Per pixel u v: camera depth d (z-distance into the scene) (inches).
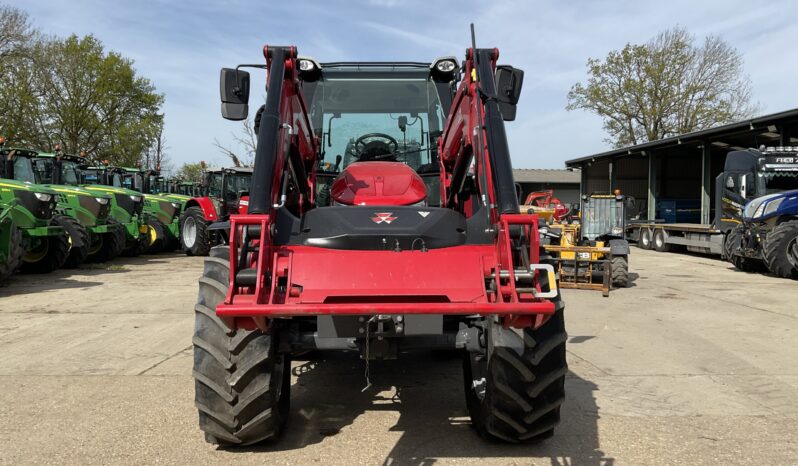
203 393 121.1
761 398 166.2
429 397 166.4
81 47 1266.0
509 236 117.2
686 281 436.1
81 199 479.8
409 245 125.3
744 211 501.7
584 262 387.5
